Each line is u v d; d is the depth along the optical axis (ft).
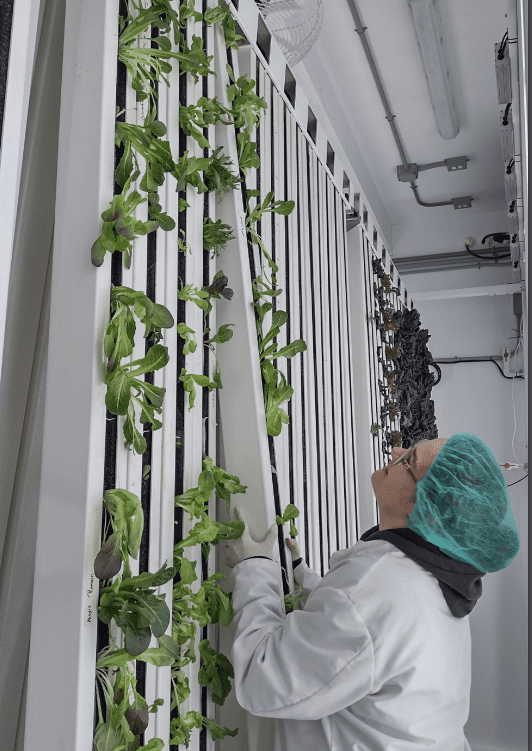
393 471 4.63
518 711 16.89
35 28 4.36
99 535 3.26
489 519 4.19
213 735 4.31
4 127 3.07
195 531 4.14
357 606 4.05
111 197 3.50
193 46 4.61
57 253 3.47
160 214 3.92
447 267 19.80
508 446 18.75
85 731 3.05
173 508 4.12
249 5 6.46
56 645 3.13
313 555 7.73
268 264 6.27
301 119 8.31
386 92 14.47
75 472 3.24
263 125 6.83
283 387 5.25
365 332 12.19
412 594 4.16
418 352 16.83
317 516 7.93
